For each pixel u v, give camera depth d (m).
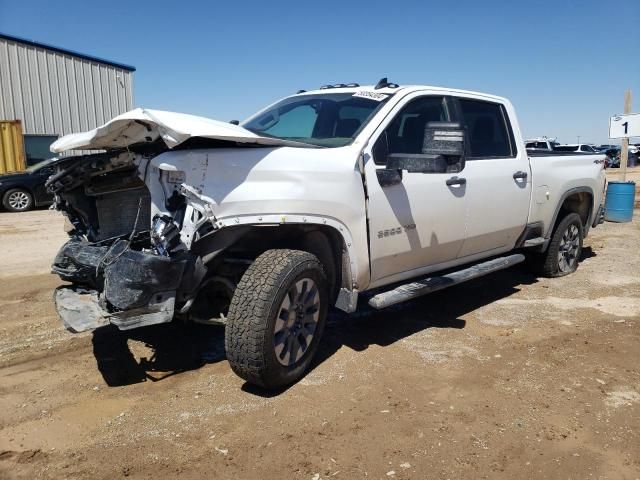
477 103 5.36
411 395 3.71
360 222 3.98
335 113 4.62
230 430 3.27
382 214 4.15
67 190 4.30
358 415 3.44
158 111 3.44
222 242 3.53
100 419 3.40
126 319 3.25
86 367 4.16
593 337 4.82
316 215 3.72
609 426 3.35
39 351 4.45
